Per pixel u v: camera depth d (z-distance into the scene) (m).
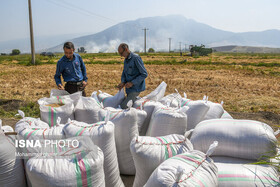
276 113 7.24
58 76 4.75
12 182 2.50
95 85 12.38
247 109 7.70
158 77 15.98
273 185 2.31
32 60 28.62
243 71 20.83
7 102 7.88
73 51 4.50
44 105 3.50
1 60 40.38
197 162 2.20
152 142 2.60
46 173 2.12
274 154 2.62
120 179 3.10
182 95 10.09
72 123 2.91
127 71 4.38
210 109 4.04
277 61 38.25
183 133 3.17
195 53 68.88
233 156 2.76
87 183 2.24
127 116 3.10
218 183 2.33
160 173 2.02
